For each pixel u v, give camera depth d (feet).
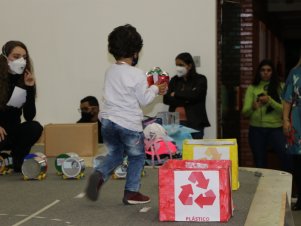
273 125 17.15
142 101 9.25
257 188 10.80
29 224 8.31
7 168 13.37
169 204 8.25
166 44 18.67
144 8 18.76
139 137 9.36
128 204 9.53
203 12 18.39
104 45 19.17
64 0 19.25
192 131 14.70
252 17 23.52
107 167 9.29
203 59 18.44
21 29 19.53
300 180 15.26
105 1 19.02
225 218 8.13
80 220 8.51
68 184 11.65
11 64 12.66
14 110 13.33
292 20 43.45
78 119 19.48
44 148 15.96
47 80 19.52
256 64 25.00
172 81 17.48
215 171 8.13
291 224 9.92
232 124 20.48
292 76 14.29
